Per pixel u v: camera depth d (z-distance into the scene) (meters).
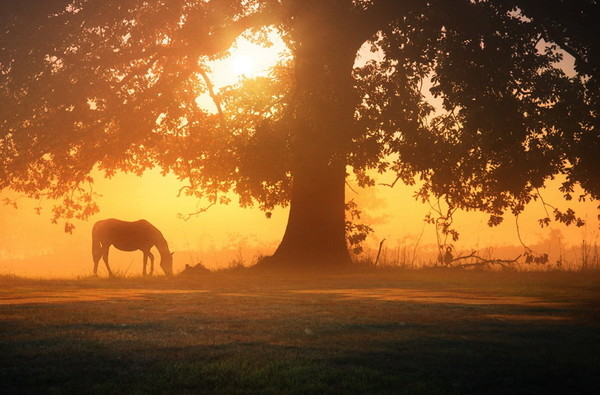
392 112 23.42
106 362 5.69
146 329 7.67
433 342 6.86
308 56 22.84
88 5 23.62
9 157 25.48
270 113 25.94
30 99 23.59
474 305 10.95
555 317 9.16
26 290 14.91
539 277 20.67
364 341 6.89
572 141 27.33
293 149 23.36
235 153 26.02
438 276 21.27
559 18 23.11
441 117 28.22
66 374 5.22
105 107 26.19
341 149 22.64
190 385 4.89
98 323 8.19
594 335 7.42
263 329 7.75
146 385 4.88
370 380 5.07
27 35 23.17
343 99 22.78
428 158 26.34
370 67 24.11
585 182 27.78
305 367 5.49
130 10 24.36
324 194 25.42
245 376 5.16
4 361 5.71
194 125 28.19
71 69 24.25
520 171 28.00
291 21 23.33
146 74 26.00
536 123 26.77
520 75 25.36
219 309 10.02
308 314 9.39
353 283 17.69
